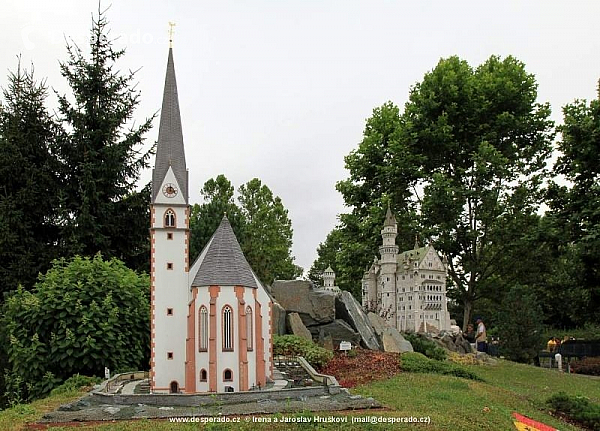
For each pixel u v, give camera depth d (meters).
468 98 52.12
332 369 31.75
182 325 28.33
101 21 47.94
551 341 50.34
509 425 20.48
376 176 55.47
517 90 52.03
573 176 41.66
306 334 37.66
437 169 54.31
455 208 50.62
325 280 52.75
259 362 27.91
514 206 51.06
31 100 45.06
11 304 32.81
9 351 31.28
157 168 29.36
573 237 41.03
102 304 32.16
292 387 26.55
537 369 38.47
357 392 24.89
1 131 44.12
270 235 71.94
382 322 42.84
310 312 39.06
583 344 48.09
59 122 46.16
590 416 23.66
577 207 41.22
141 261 47.56
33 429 18.67
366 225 54.09
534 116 52.62
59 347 30.34
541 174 52.03
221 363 26.83
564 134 41.88
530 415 23.06
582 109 41.78
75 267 33.59
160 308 28.27
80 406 22.45
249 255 65.19
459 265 54.41
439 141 52.31
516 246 50.69
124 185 47.41
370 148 55.72
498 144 52.88
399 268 49.09
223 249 28.41
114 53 48.28
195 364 27.19
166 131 30.00
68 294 31.64
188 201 29.41
